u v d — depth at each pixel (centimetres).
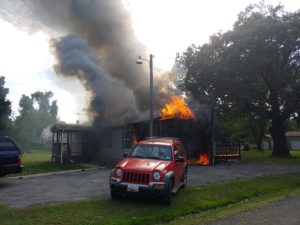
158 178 904
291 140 6956
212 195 1073
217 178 1516
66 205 876
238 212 859
